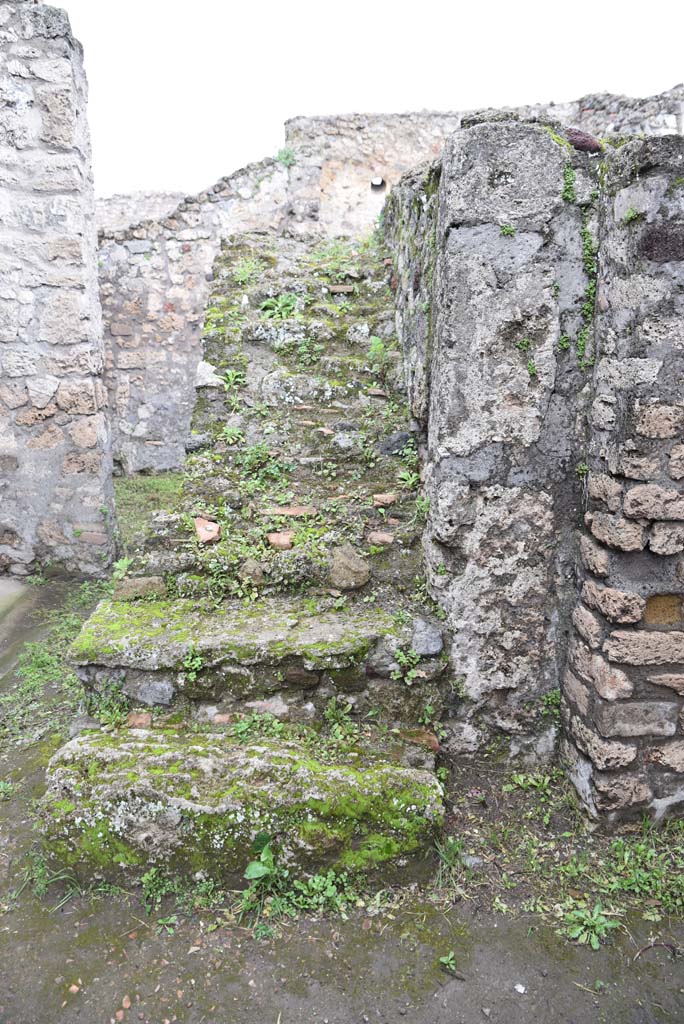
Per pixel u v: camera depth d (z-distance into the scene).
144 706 2.49
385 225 4.95
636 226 2.08
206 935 2.03
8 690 3.29
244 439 3.45
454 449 2.46
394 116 8.70
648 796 2.33
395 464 3.34
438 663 2.53
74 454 4.66
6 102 4.29
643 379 2.10
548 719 2.63
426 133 8.81
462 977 1.92
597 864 2.27
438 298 2.55
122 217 10.22
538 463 2.47
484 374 2.42
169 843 2.13
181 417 7.99
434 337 2.67
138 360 7.83
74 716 2.98
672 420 2.11
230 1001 1.84
